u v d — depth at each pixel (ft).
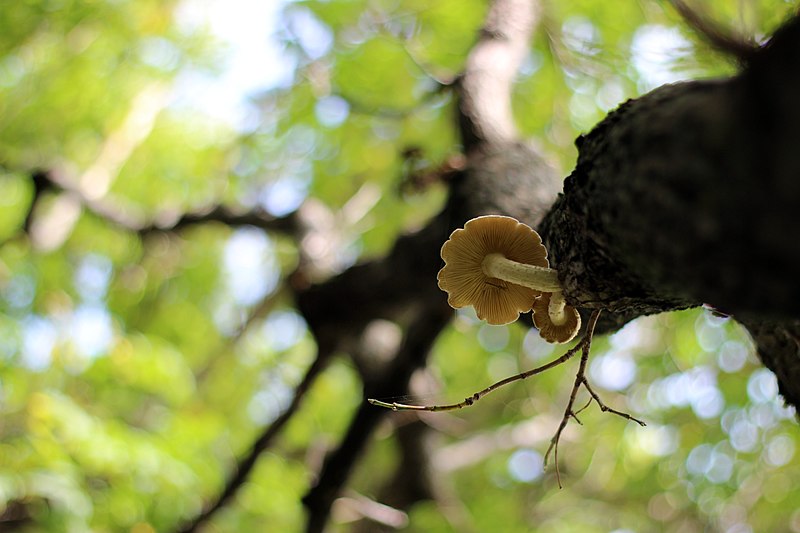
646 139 3.48
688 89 3.54
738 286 3.22
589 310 6.51
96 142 26.17
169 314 28.45
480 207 8.47
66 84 24.08
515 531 26.94
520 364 24.36
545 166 9.20
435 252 10.19
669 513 29.04
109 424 14.97
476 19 16.93
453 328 21.85
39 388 15.67
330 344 12.53
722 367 20.93
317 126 21.16
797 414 5.90
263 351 27.40
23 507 14.15
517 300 5.43
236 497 14.99
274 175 23.26
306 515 13.85
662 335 21.63
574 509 29.86
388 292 11.05
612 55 12.67
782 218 2.91
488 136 10.07
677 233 3.31
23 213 25.72
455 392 25.40
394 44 18.17
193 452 16.17
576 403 25.34
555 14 15.30
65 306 23.03
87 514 13.06
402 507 20.57
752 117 2.89
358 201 21.54
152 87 25.98
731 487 23.32
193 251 27.22
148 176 26.71
